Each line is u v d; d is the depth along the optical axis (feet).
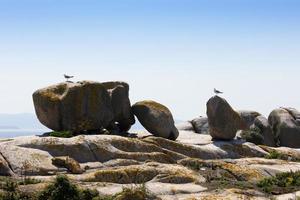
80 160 123.34
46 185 95.04
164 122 157.48
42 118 148.15
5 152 114.52
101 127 151.94
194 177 115.34
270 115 216.13
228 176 124.06
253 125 205.87
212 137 167.12
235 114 165.58
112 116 154.92
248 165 134.10
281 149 171.22
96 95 149.69
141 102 164.45
